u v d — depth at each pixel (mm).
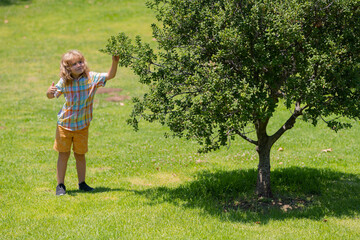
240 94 9898
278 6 10539
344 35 10734
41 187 13625
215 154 17922
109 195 12688
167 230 9984
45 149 19188
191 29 11797
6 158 17469
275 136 12367
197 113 10570
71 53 12008
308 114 10172
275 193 12992
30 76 37906
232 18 10852
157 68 12164
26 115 26875
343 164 15961
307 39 10945
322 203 12148
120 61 12266
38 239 9539
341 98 10656
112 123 24594
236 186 13273
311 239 9586
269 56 10273
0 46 48062
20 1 66062
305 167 15430
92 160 17344
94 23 54281
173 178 14773
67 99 12273
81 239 9453
